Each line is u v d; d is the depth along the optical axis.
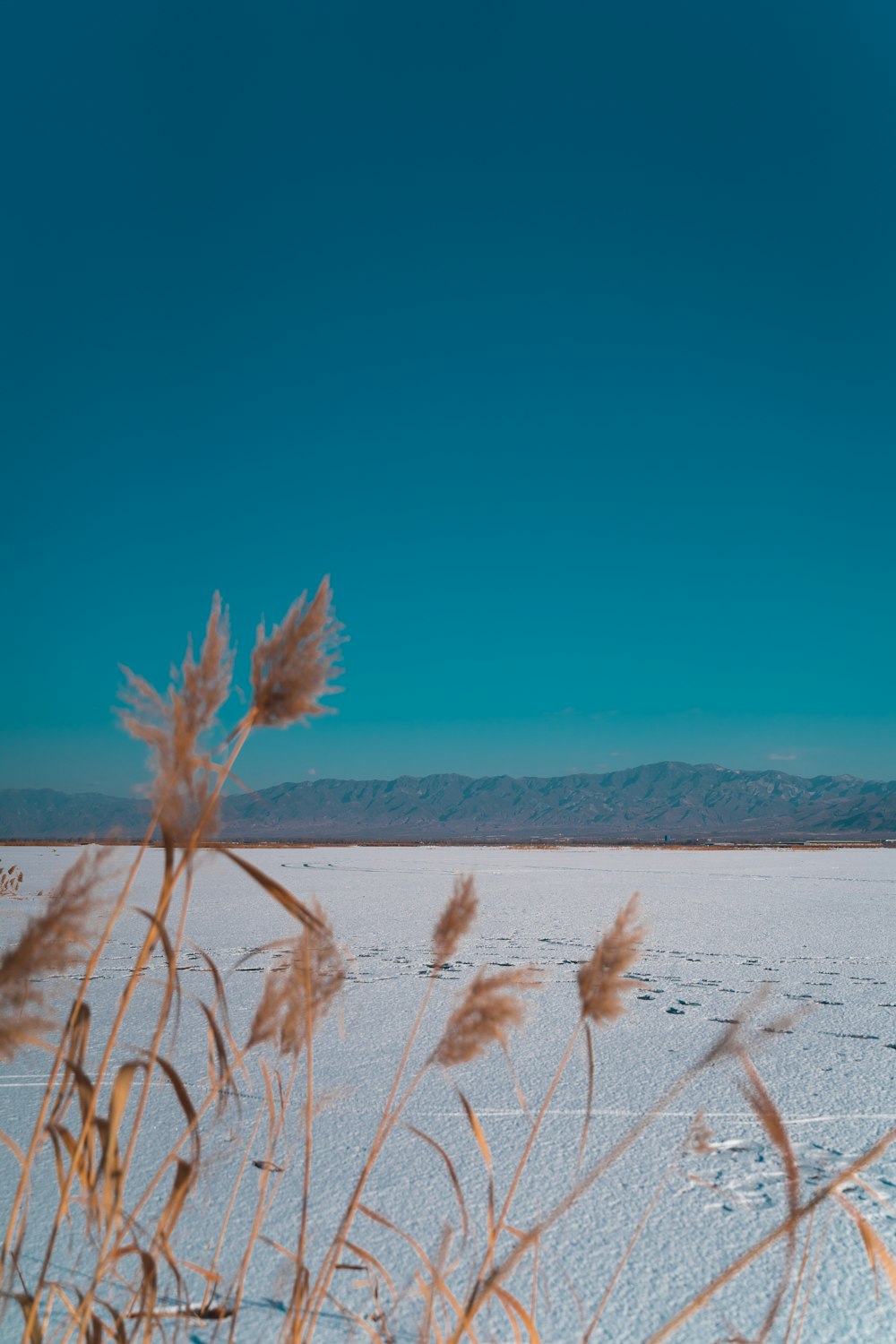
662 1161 3.62
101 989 7.11
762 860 33.16
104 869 1.28
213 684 1.32
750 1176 3.47
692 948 9.86
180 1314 2.26
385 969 8.08
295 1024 1.54
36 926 1.24
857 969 8.45
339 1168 3.52
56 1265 2.58
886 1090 4.59
